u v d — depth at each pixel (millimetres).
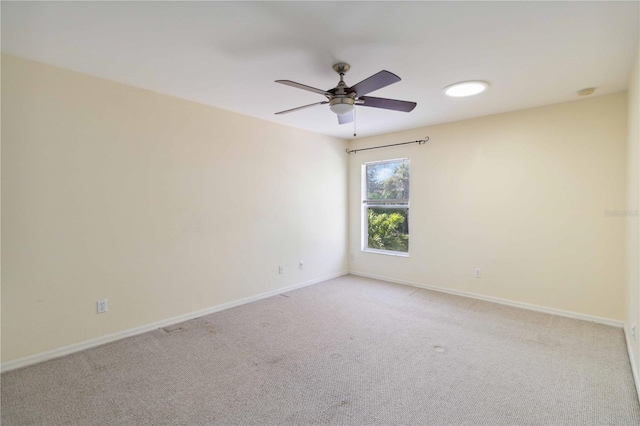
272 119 4164
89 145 2770
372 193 5379
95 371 2438
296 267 4672
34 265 2523
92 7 1768
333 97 2436
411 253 4816
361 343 2910
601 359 2596
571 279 3504
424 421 1898
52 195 2594
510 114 3834
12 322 2439
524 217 3785
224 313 3670
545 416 1930
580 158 3414
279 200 4406
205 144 3574
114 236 2936
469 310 3746
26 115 2459
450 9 1792
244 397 2129
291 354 2709
